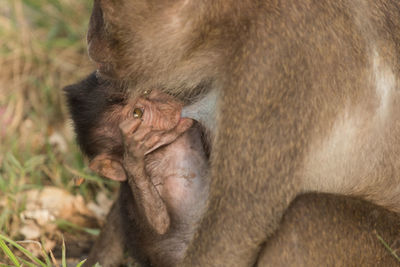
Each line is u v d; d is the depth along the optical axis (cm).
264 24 730
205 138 898
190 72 805
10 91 1438
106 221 1012
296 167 728
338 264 754
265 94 721
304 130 725
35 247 1049
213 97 801
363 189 789
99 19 807
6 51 1496
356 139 760
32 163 1248
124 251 1019
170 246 907
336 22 745
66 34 1573
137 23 781
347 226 755
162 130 907
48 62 1487
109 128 930
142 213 891
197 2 762
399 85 781
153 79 821
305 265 738
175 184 913
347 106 746
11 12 1585
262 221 731
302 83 724
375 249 774
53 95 1426
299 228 736
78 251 1072
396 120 782
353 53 748
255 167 725
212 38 766
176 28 778
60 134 1352
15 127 1369
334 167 757
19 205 1141
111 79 853
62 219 1133
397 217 811
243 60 732
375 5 788
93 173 1221
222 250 736
